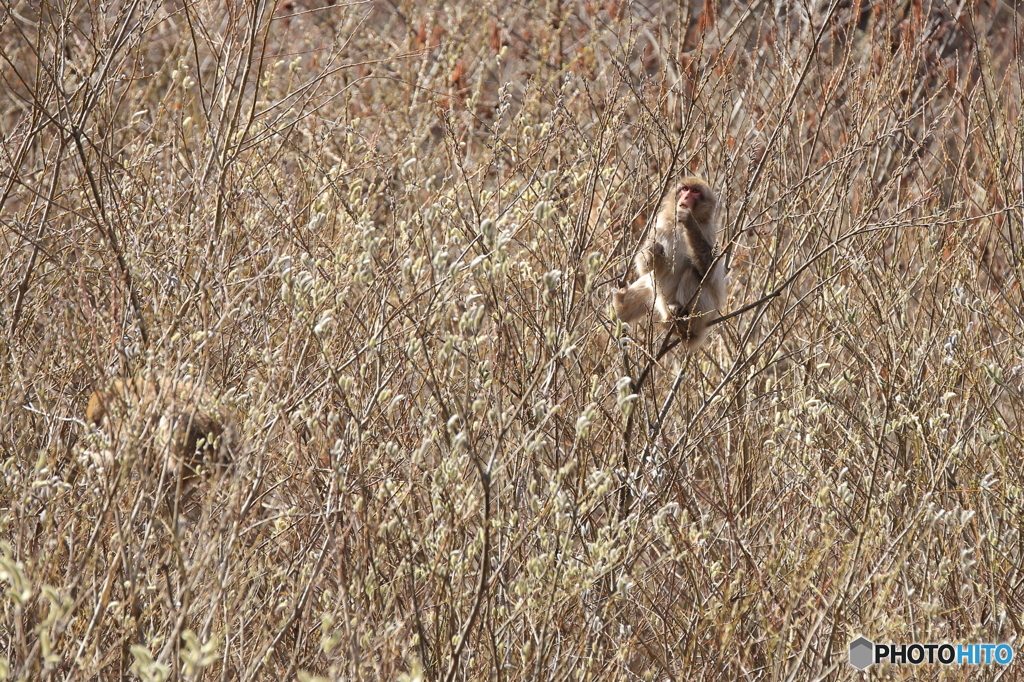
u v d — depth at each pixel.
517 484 9.11
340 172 10.55
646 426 12.11
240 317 9.51
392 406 8.02
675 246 12.07
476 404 7.42
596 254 9.34
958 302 11.89
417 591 8.91
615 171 11.19
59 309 10.01
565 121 12.96
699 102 14.07
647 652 9.64
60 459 8.94
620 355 10.62
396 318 9.80
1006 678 9.65
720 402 12.59
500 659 8.41
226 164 10.14
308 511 9.10
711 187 13.54
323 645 6.81
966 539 11.01
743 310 11.73
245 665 7.89
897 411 11.33
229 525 7.95
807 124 16.27
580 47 18.36
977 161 14.88
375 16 20.16
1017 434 11.95
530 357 10.84
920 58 15.07
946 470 10.84
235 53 12.48
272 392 8.32
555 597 7.73
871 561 9.45
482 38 19.83
